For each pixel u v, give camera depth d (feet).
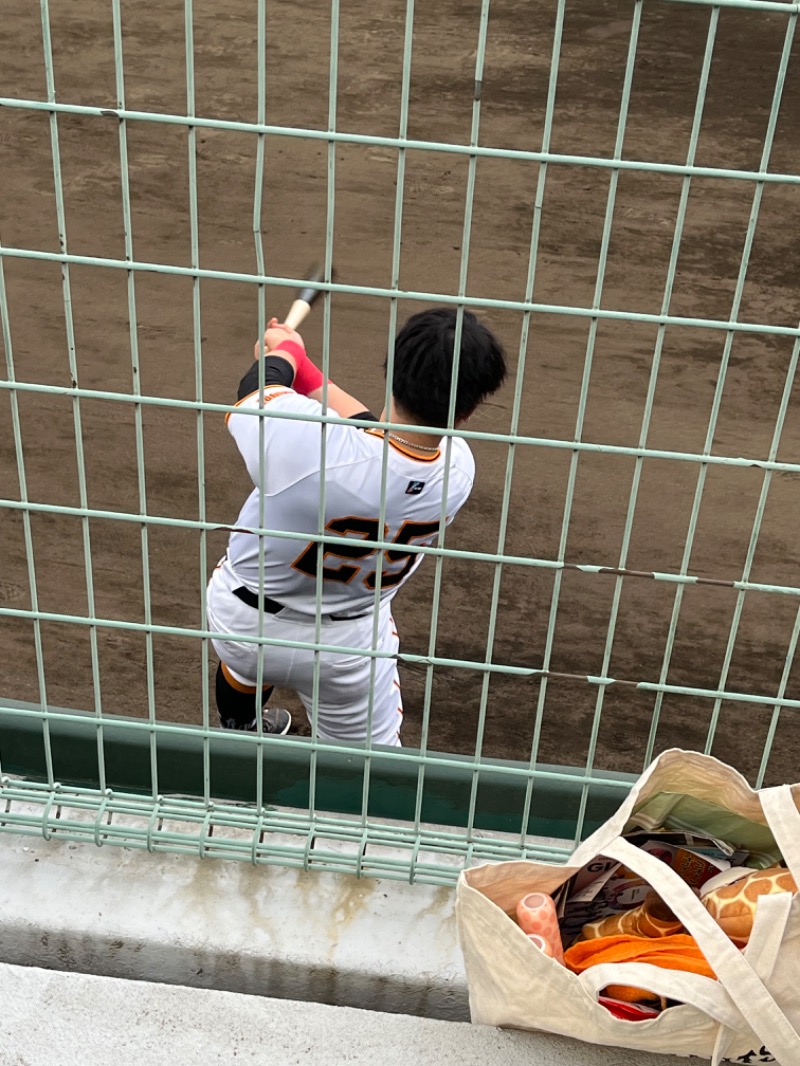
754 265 23.44
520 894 6.50
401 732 12.80
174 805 7.88
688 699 13.32
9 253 5.96
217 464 16.51
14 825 7.98
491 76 32.83
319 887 7.80
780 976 5.80
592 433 17.70
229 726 11.33
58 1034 6.82
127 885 7.73
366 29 35.19
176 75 32.58
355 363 19.21
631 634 14.10
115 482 16.06
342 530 9.29
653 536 15.64
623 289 22.34
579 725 12.98
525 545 15.38
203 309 20.40
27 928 7.48
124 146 5.63
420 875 7.74
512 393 18.43
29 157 26.68
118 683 13.19
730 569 15.19
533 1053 6.73
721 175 5.41
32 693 13.01
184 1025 6.89
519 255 23.43
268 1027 6.88
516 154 5.38
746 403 18.69
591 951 6.38
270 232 23.94
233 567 10.00
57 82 31.96
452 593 14.53
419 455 9.10
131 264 5.85
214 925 7.52
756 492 16.57
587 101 31.48
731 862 6.81
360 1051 6.77
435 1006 7.45
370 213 24.95
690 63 33.35
